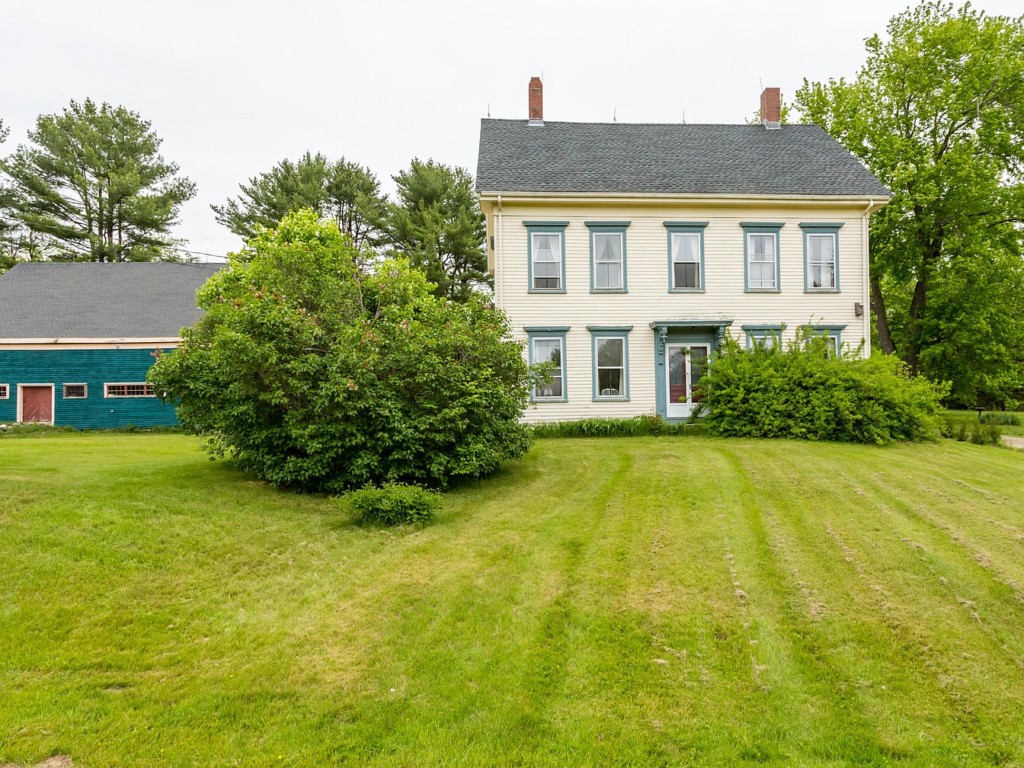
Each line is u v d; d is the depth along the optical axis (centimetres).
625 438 1514
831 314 1719
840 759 316
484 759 312
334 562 602
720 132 2019
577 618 471
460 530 710
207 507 742
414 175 3447
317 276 1052
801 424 1391
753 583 534
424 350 884
